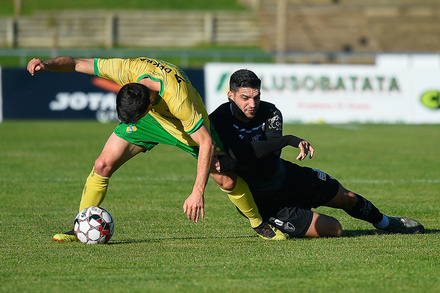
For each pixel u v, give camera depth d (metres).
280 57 99.50
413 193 31.55
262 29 119.31
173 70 18.14
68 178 35.81
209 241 20.17
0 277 15.27
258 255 17.77
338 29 118.56
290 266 16.34
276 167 20.05
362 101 75.69
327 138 60.53
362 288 14.30
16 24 119.19
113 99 74.88
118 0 135.12
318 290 14.13
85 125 70.69
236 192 19.86
